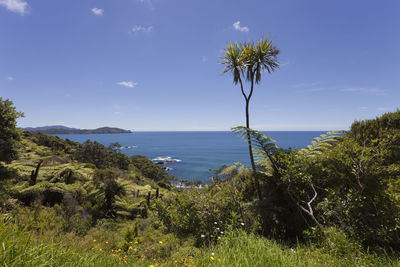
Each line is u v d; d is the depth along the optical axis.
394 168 3.32
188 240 5.01
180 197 6.29
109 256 2.27
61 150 46.19
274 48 6.43
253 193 6.29
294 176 4.41
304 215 4.35
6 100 12.12
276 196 5.01
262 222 4.42
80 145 52.69
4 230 1.48
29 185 12.58
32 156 22.00
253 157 6.04
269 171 5.57
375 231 3.04
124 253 3.96
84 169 17.34
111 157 46.47
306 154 4.98
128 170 44.97
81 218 9.92
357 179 3.58
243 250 2.44
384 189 3.29
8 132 12.02
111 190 13.98
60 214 9.66
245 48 6.54
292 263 2.17
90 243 5.26
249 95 6.59
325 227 3.74
